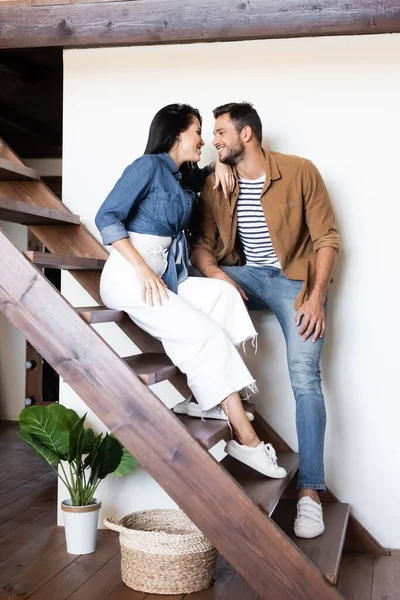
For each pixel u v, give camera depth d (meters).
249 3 3.18
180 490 2.49
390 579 2.98
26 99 4.54
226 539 2.46
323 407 2.99
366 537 3.33
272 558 2.43
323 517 3.13
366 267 3.38
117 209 2.74
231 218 3.14
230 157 3.02
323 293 3.00
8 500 4.04
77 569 2.98
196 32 3.23
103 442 3.16
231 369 2.68
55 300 2.57
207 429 2.65
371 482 3.39
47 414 3.19
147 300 2.70
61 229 3.55
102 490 3.57
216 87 3.49
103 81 3.59
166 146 2.91
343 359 3.41
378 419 3.38
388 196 3.35
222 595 2.78
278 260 3.13
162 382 3.55
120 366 2.53
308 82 3.40
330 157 3.39
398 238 3.35
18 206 2.92
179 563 2.76
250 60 3.45
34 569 2.97
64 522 3.30
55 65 4.30
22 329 2.58
